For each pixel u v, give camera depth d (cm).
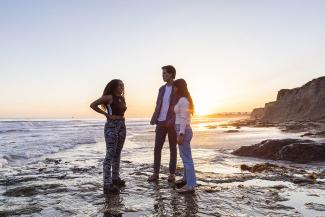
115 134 571
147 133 3344
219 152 1302
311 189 581
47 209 462
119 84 573
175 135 643
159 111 655
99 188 593
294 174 747
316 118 5059
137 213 438
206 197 520
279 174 742
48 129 4359
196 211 445
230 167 882
